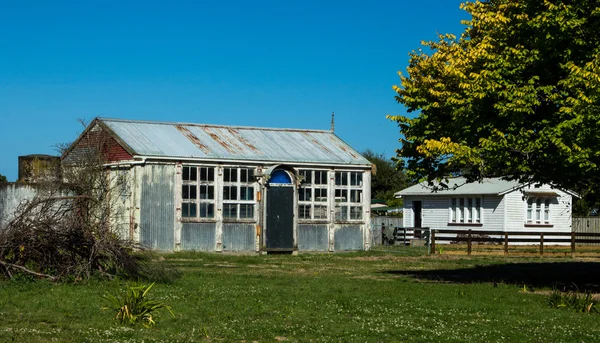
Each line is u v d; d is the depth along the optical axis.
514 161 21.69
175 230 33.44
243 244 35.09
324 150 39.03
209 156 34.44
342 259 33.22
